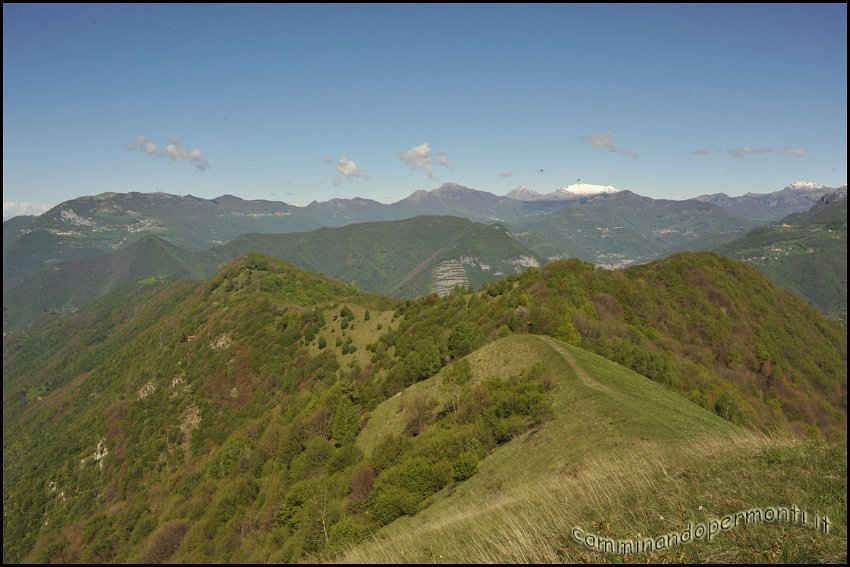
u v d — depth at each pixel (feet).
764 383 295.28
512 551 36.76
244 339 411.13
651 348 252.83
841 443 42.32
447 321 324.80
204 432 337.52
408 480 115.44
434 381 198.80
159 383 410.93
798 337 358.43
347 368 330.54
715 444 53.62
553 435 114.01
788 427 218.38
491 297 346.95
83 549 249.96
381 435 188.96
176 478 287.48
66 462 365.61
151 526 235.61
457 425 146.72
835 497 32.71
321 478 160.04
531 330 250.16
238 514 191.52
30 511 337.31
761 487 36.78
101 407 428.15
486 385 161.38
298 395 292.20
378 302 568.82
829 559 26.45
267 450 237.66
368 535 102.89
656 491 42.65
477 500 97.40
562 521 41.16
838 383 321.52
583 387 135.95
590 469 65.10
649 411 113.80
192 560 175.94
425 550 46.80
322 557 88.28
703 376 223.30
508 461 111.96
